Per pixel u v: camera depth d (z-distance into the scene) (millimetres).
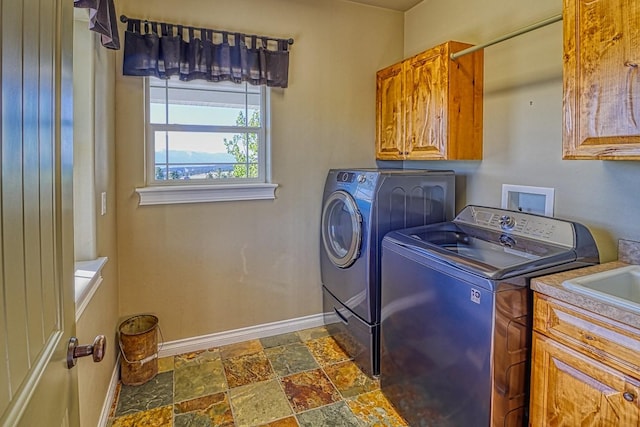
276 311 2920
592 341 1241
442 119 2354
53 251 770
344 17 2941
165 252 2551
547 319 1396
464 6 2564
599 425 1226
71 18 914
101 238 1948
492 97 2369
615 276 1516
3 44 531
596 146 1450
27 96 630
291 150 2852
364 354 2383
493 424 1449
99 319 1838
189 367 2469
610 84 1391
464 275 1533
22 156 606
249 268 2803
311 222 2967
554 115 2012
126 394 2182
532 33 2113
